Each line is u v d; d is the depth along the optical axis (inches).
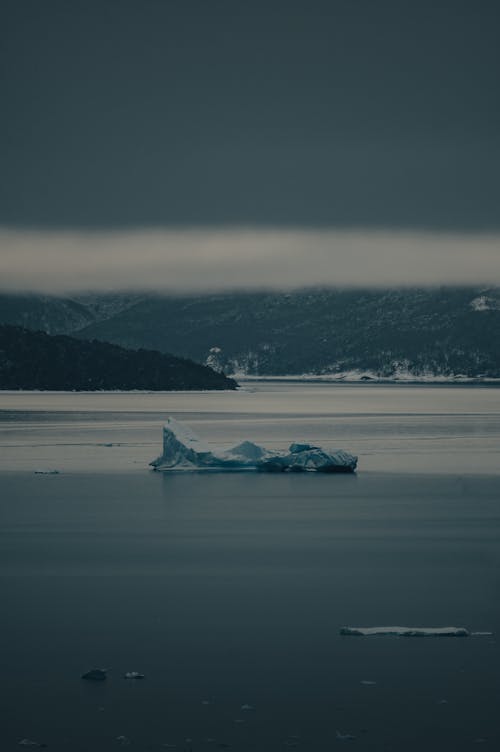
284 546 7500.0
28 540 7746.1
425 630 5049.2
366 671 4520.2
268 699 4205.2
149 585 6146.7
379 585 6146.7
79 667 4579.2
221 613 5467.5
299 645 4891.7
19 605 5639.8
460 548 7416.3
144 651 4803.2
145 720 3996.1
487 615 5433.1
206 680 4416.8
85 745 3779.5
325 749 3750.0
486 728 3924.7
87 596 5856.3
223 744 3789.4
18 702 4170.8
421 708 4111.7
